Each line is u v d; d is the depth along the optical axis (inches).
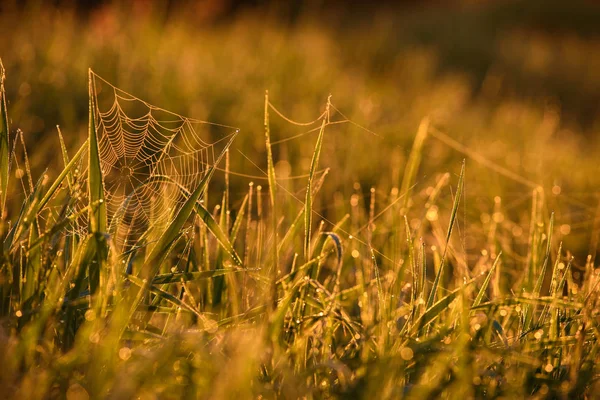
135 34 754.2
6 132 166.2
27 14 720.3
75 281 150.6
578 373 160.2
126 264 163.9
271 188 152.4
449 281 262.4
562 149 627.5
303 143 454.9
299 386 140.2
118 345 144.5
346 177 370.9
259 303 169.8
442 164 469.4
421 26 1520.7
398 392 139.0
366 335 151.9
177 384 139.4
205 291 203.3
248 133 459.2
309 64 776.3
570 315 189.2
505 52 1407.5
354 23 1584.6
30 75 484.1
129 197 183.9
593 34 1796.3
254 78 654.5
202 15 1009.5
